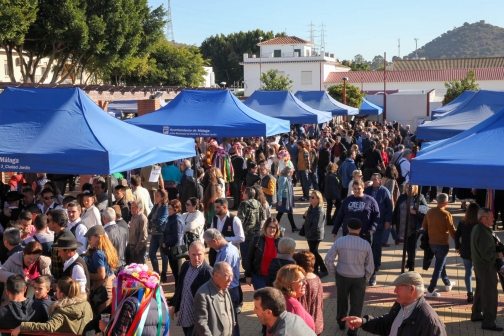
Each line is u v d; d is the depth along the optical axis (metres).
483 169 6.63
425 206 9.79
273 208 16.39
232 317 5.56
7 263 6.57
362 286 6.96
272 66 71.94
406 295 4.67
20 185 12.45
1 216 9.28
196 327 5.25
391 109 47.09
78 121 8.70
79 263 6.22
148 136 9.51
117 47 30.73
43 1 27.44
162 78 48.47
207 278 5.89
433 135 14.23
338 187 13.85
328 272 9.82
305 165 17.52
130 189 10.26
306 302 5.65
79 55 30.50
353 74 69.44
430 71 65.81
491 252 7.22
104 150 7.93
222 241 6.69
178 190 13.84
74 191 18.64
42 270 6.53
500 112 7.86
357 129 26.61
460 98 21.83
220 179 12.64
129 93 20.58
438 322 4.59
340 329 7.37
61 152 7.88
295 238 12.64
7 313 5.39
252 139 23.02
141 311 4.67
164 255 9.41
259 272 7.39
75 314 5.40
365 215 8.76
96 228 6.60
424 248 8.83
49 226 7.47
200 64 53.19
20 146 8.09
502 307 8.30
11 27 24.83
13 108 8.93
